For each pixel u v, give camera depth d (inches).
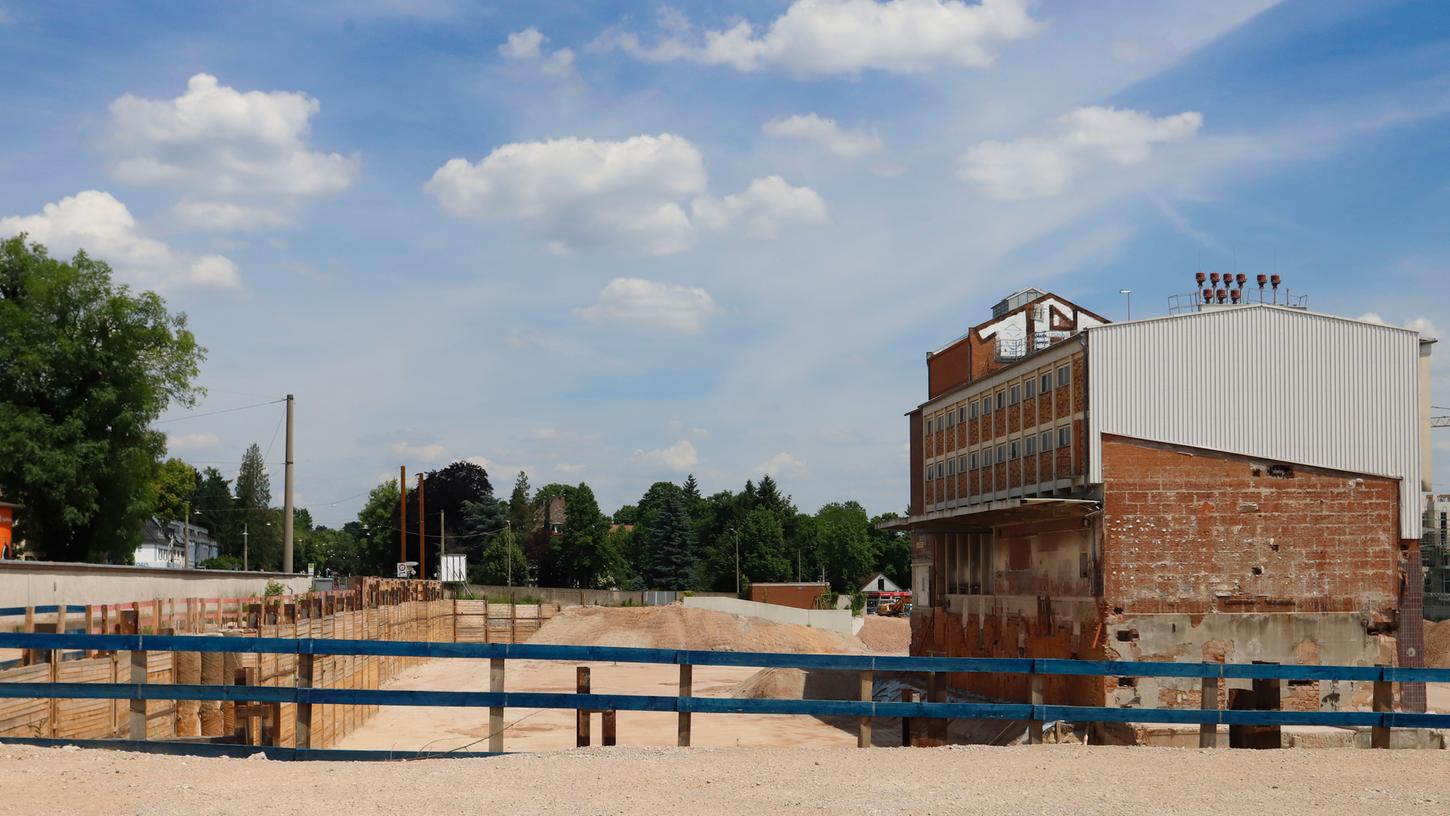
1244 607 1456.7
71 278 2329.0
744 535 5679.1
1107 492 1472.7
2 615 990.4
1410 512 1481.3
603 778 474.0
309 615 1392.7
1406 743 1253.1
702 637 3528.5
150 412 2364.7
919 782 477.4
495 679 566.9
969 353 2271.2
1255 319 1617.9
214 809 405.7
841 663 591.5
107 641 541.6
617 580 5457.7
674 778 475.8
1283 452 1599.4
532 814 405.4
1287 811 431.2
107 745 550.0
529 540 5580.7
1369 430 1616.6
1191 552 1461.6
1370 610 1464.1
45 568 1375.5
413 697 560.7
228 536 6604.3
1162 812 426.3
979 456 2101.4
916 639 2385.6
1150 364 1599.4
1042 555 1692.9
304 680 555.8
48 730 754.8
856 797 445.1
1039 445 1790.1
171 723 938.7
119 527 2386.8
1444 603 3865.7
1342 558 1469.0
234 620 1549.0
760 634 3548.2
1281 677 633.0
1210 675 627.5
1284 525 1471.5
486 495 5521.7
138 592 1690.5
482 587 4126.5
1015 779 488.1
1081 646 1518.2
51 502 2290.8
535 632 3673.7
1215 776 503.2
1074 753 562.6
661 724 1729.8
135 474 2385.6
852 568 6501.0
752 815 410.9
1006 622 1829.5
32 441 2213.3
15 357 2252.7
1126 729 1397.6
